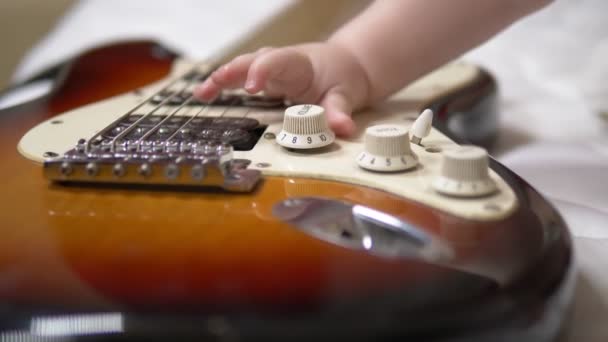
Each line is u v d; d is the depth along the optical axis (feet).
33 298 1.04
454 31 1.60
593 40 2.54
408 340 1.00
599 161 1.81
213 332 0.99
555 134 2.01
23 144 1.50
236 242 1.16
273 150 1.44
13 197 1.30
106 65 2.10
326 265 1.10
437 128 1.54
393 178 1.32
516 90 2.30
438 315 1.01
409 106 1.71
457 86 1.87
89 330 1.00
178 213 1.24
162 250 1.14
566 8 2.73
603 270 1.36
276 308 1.02
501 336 1.02
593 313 1.26
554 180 1.72
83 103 1.82
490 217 1.20
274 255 1.12
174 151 1.34
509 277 1.08
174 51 2.27
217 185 1.30
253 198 1.28
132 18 3.12
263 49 1.57
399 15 1.61
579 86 2.28
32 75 2.48
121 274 1.08
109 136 1.46
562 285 1.10
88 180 1.32
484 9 1.59
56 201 1.28
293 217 1.22
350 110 1.59
